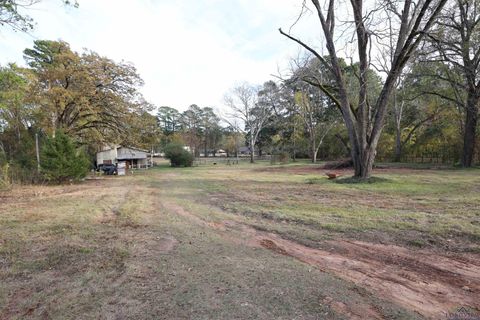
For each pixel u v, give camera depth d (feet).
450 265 12.45
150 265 12.64
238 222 20.74
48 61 74.74
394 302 9.34
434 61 60.80
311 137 123.24
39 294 10.19
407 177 46.70
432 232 16.52
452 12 56.13
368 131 43.24
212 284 10.66
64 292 10.32
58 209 26.66
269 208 24.95
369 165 42.14
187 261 13.07
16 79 52.03
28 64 73.92
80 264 12.91
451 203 24.23
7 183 45.09
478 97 65.21
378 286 10.50
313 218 20.68
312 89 127.54
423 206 23.53
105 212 25.20
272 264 12.64
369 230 17.49
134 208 26.78
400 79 79.05
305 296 9.69
